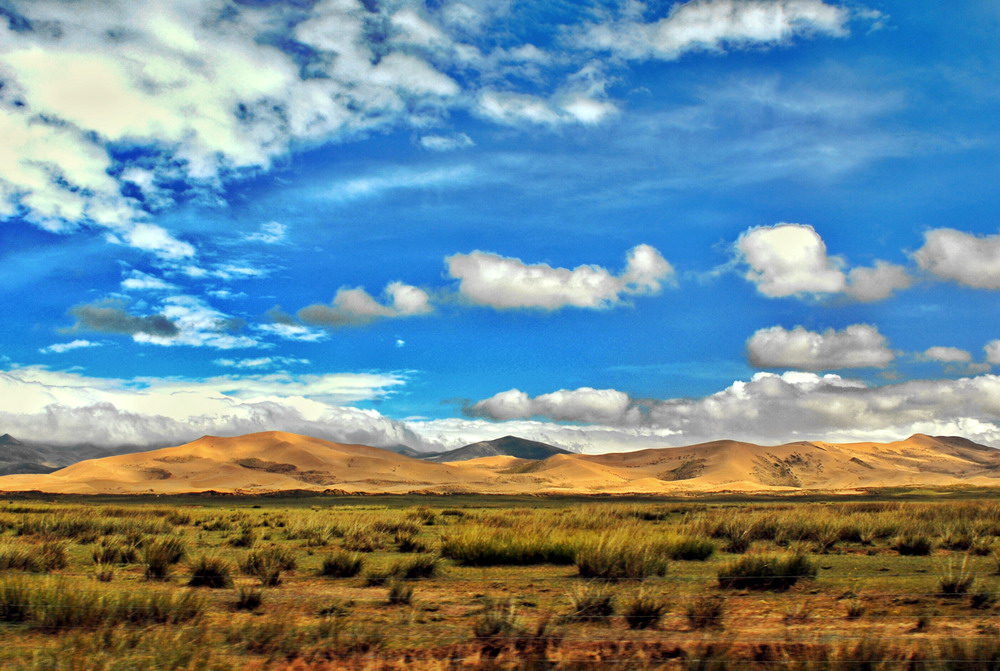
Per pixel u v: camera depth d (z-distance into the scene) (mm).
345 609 14641
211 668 10312
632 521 33594
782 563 17453
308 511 59406
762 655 10781
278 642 11719
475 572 19438
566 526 31453
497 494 133250
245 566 19703
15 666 10188
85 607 12602
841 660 10172
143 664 10188
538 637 11922
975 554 22875
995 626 12766
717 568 18281
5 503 80812
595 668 10352
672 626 12906
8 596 12844
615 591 15586
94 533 29469
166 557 18844
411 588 15969
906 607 14422
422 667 10750
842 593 15836
